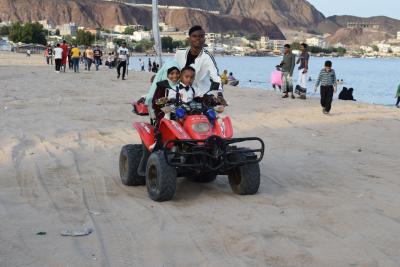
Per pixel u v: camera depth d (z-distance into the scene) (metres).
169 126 7.41
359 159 10.66
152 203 7.48
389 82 61.75
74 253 5.59
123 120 15.09
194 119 7.47
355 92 44.12
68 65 47.66
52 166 9.61
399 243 5.97
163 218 6.78
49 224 6.51
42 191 8.02
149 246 5.83
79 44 176.50
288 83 23.06
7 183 8.46
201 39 8.02
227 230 6.32
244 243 5.90
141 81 30.62
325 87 17.58
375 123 15.91
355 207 7.25
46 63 54.12
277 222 6.62
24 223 6.53
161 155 7.44
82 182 8.61
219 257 5.54
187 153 7.12
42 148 11.07
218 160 7.43
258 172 7.76
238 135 13.45
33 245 5.81
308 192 8.09
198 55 8.11
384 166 10.03
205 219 6.74
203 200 7.64
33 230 6.29
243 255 5.59
